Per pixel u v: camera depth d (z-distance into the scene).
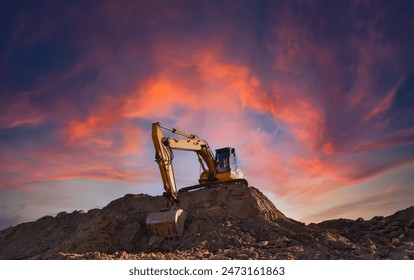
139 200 25.64
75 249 20.66
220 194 24.59
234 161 27.48
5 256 25.33
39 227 28.61
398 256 16.16
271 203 26.84
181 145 23.33
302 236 20.64
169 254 16.53
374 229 26.16
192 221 21.81
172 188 21.03
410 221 24.34
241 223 21.97
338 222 28.98
